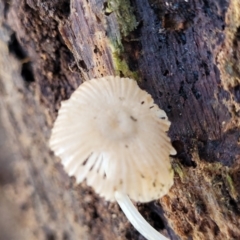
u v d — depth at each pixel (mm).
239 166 52
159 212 60
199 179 54
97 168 46
